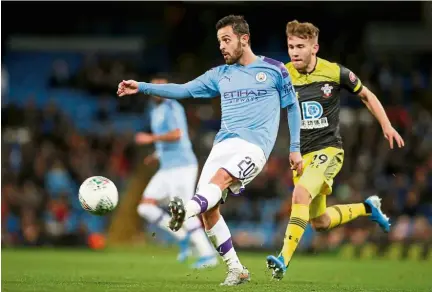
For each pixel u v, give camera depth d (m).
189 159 43.97
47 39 102.62
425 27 97.94
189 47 95.25
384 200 64.38
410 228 62.03
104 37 102.81
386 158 74.31
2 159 76.00
